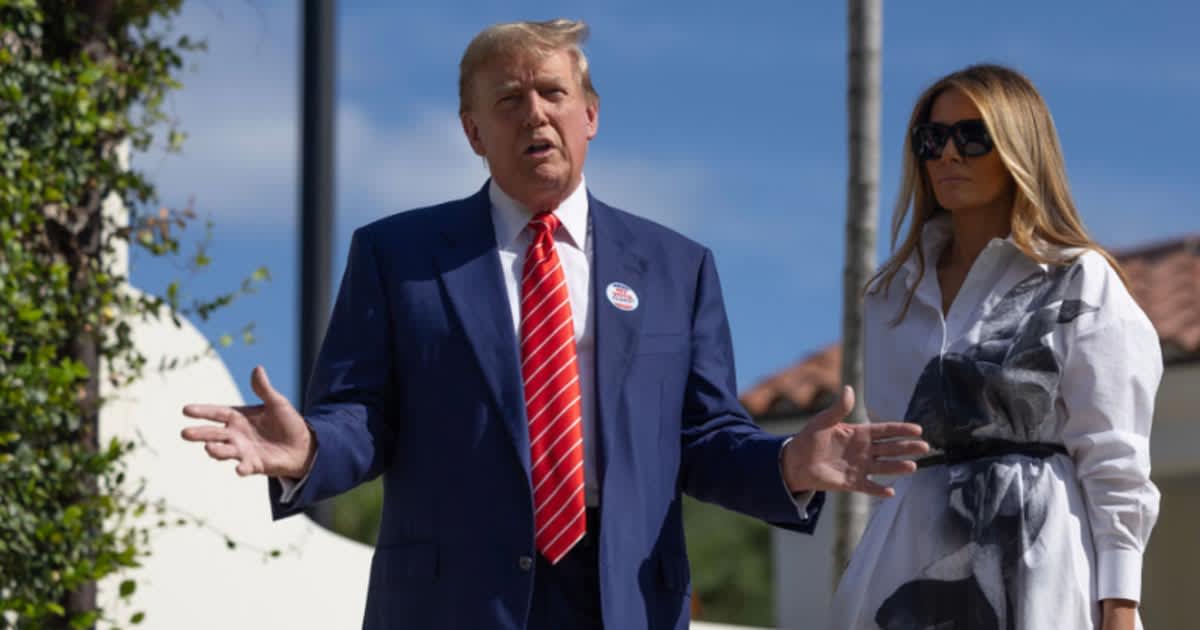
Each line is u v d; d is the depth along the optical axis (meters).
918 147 9.50
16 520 12.93
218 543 15.73
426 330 8.97
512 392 8.80
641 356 9.05
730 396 9.33
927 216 9.69
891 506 9.32
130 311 14.13
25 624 12.82
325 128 19.86
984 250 9.30
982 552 8.90
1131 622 8.80
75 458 13.30
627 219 9.52
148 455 15.43
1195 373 20.91
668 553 8.89
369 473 8.83
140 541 14.29
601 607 8.55
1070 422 9.03
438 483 8.79
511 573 8.61
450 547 8.71
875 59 14.09
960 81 9.39
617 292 9.14
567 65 9.20
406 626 8.71
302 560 16.39
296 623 15.83
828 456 8.62
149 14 14.38
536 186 9.14
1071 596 8.80
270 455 8.27
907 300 9.52
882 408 9.52
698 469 9.14
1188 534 22.77
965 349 9.16
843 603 9.35
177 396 15.86
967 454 9.13
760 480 8.79
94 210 13.93
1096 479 8.93
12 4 13.37
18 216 13.18
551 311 9.02
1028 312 9.14
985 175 9.34
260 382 8.23
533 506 8.66
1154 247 28.03
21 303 12.91
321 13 19.94
